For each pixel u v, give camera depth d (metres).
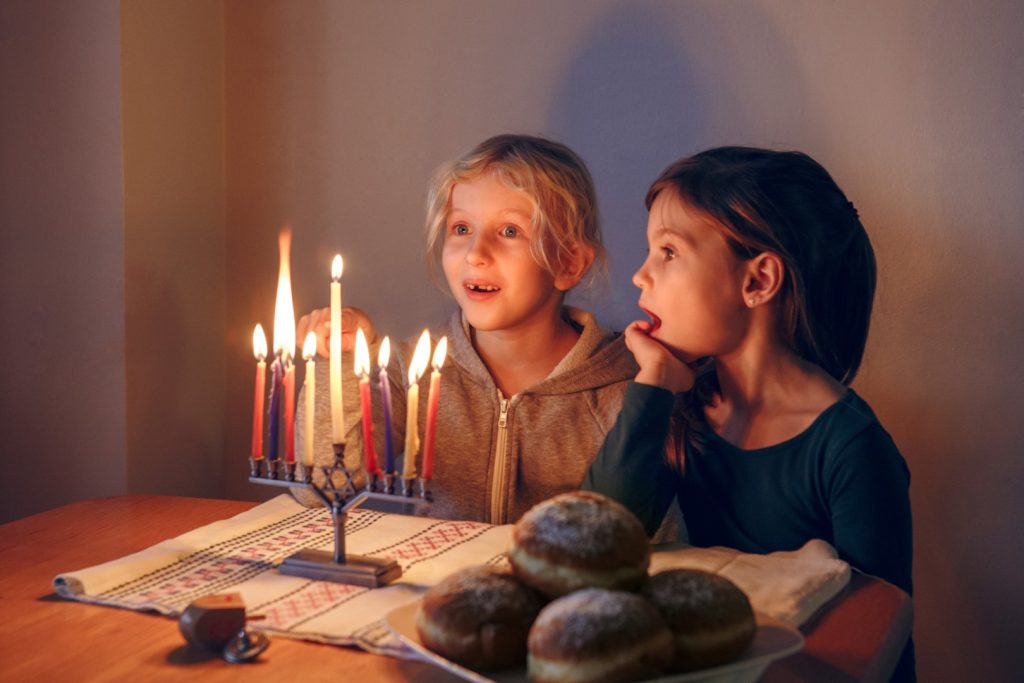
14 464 1.74
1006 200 1.39
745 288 1.19
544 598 0.74
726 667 0.69
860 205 1.46
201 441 1.79
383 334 1.73
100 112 1.61
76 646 0.81
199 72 1.74
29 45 1.65
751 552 1.22
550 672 0.65
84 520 1.19
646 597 0.72
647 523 1.20
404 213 1.70
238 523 1.13
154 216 1.67
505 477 1.36
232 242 1.81
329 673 0.76
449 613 0.71
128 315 1.63
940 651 1.47
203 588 0.93
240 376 1.83
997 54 1.38
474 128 1.65
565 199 1.34
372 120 1.70
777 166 1.22
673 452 1.25
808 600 0.90
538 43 1.60
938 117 1.41
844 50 1.44
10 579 0.97
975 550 1.45
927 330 1.44
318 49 1.73
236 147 1.79
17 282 1.71
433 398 0.96
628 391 1.22
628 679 0.65
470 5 1.63
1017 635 1.43
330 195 1.74
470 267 1.33
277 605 0.88
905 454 1.46
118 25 1.58
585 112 1.58
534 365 1.41
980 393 1.42
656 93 1.54
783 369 1.20
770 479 1.19
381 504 1.68
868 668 0.79
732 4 1.49
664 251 1.22
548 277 1.35
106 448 1.66
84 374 1.67
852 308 1.26
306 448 0.98
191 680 0.75
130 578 0.95
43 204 1.67
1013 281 1.40
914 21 1.41
